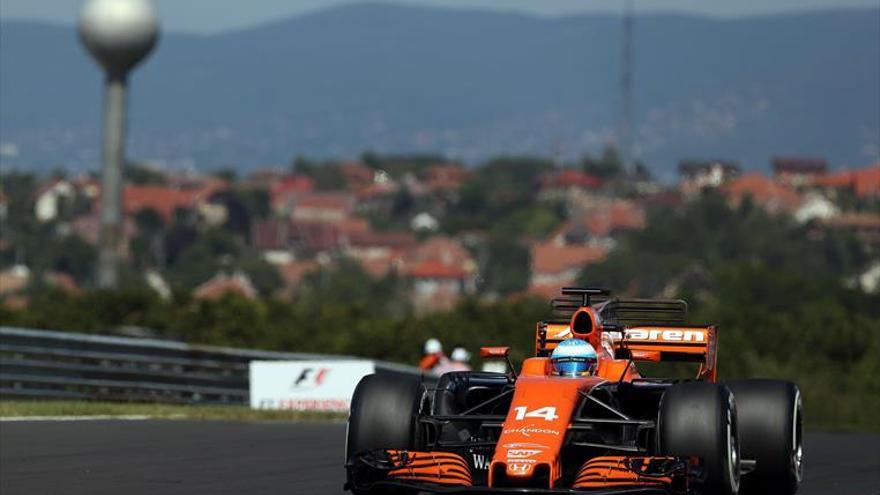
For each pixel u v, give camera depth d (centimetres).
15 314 14800
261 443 5378
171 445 5119
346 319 17275
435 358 8619
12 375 8181
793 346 19025
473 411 3591
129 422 6159
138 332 15438
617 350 3875
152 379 8838
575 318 3606
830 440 7106
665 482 2994
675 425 3127
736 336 18000
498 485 3067
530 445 3039
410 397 3284
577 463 3366
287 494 3800
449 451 3434
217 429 6022
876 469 5075
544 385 3253
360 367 8169
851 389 16588
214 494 3750
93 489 3759
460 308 18138
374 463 3128
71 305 15712
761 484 3634
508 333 17538
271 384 8319
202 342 15325
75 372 8475
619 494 2983
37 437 5222
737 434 3238
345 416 7506
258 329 15925
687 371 12088
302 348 15975
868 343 19138
